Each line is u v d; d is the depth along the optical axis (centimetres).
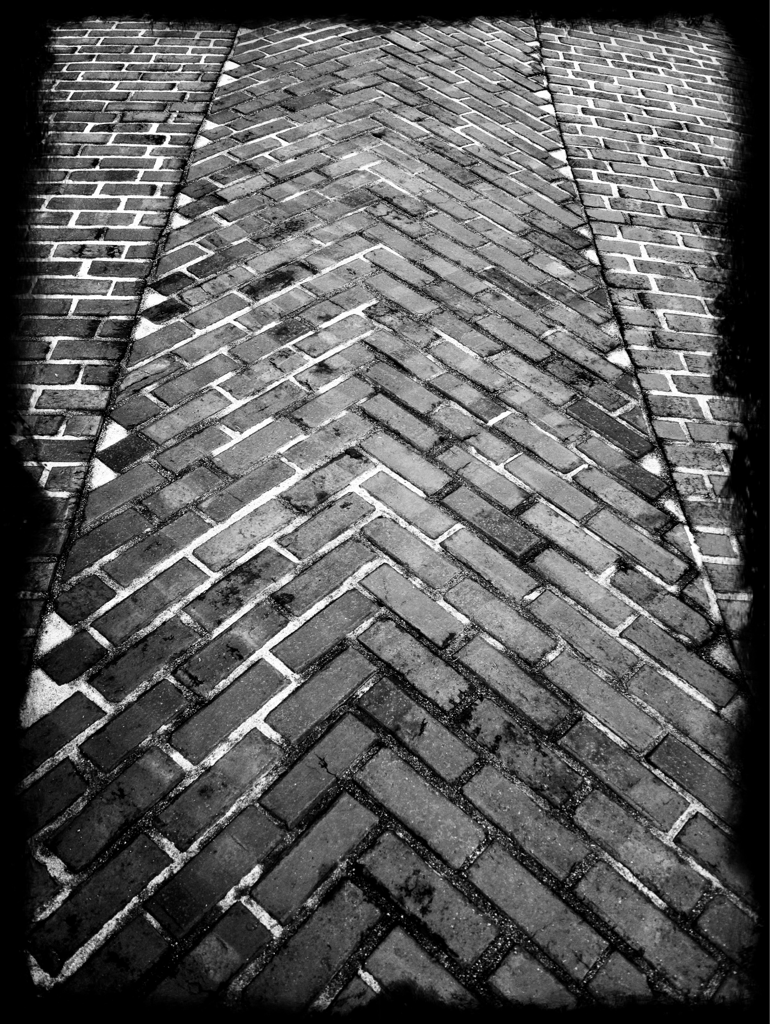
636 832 159
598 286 295
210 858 151
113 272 284
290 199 321
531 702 177
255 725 171
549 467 229
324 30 454
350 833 155
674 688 182
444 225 314
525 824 159
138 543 204
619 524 216
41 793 159
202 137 356
